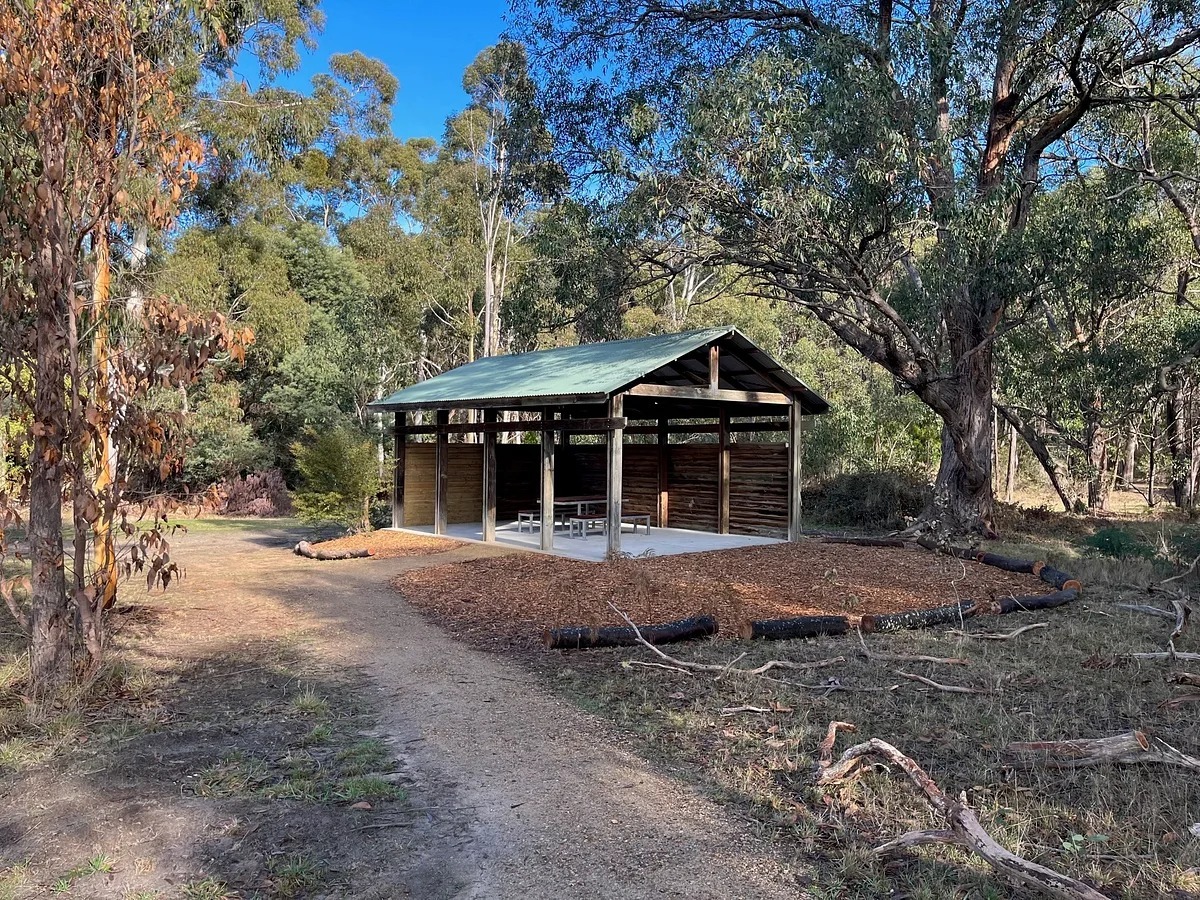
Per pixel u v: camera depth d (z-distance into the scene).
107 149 5.89
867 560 12.20
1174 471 22.69
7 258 5.38
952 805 3.50
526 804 4.02
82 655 5.89
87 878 3.32
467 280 29.56
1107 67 13.40
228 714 5.36
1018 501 26.84
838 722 5.02
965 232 11.16
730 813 3.92
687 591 9.52
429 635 7.75
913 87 11.52
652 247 14.61
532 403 12.67
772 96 10.62
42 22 5.38
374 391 26.80
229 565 12.52
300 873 3.35
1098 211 13.34
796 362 29.22
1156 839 3.59
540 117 15.46
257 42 18.91
